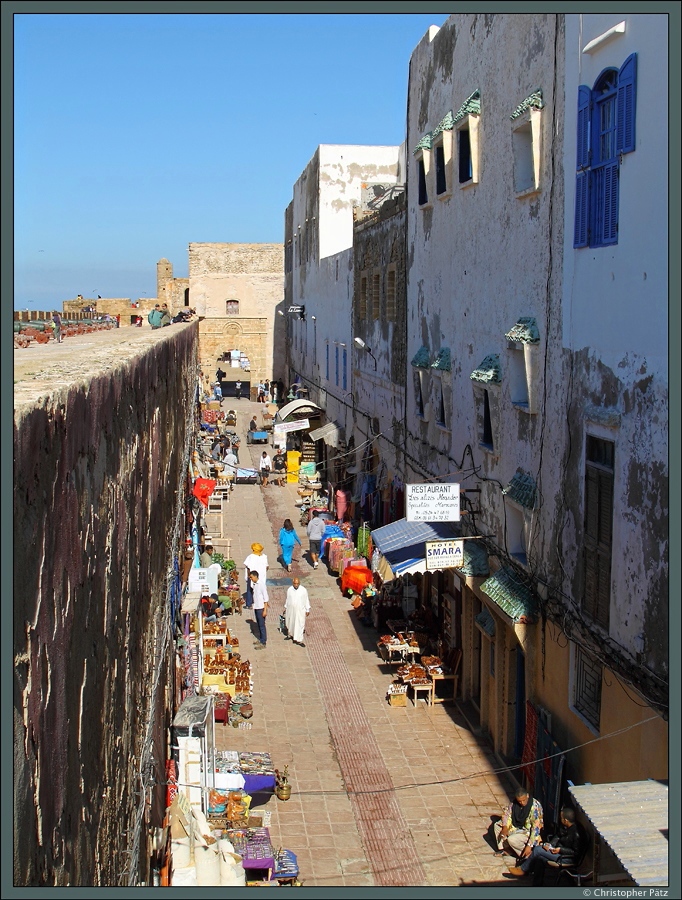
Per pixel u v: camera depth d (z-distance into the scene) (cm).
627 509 839
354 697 1492
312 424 3553
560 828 985
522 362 1200
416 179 1789
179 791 925
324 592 2077
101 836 516
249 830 953
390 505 2123
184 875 754
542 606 1083
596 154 922
